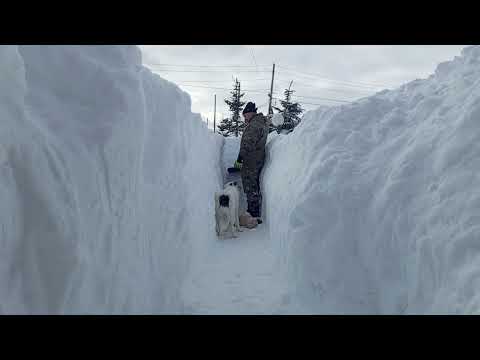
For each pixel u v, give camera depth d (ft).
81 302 4.23
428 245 6.07
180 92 11.16
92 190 4.83
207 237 12.16
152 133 8.58
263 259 11.39
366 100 10.76
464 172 6.29
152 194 7.59
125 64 6.47
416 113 8.97
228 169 18.33
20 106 4.17
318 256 8.10
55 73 5.40
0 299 3.40
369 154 8.97
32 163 4.01
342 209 8.16
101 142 5.16
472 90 7.53
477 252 5.28
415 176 7.22
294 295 8.36
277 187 13.23
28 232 3.84
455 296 5.15
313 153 10.32
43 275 3.85
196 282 9.29
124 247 5.70
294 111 83.56
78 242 4.24
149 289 6.57
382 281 6.94
